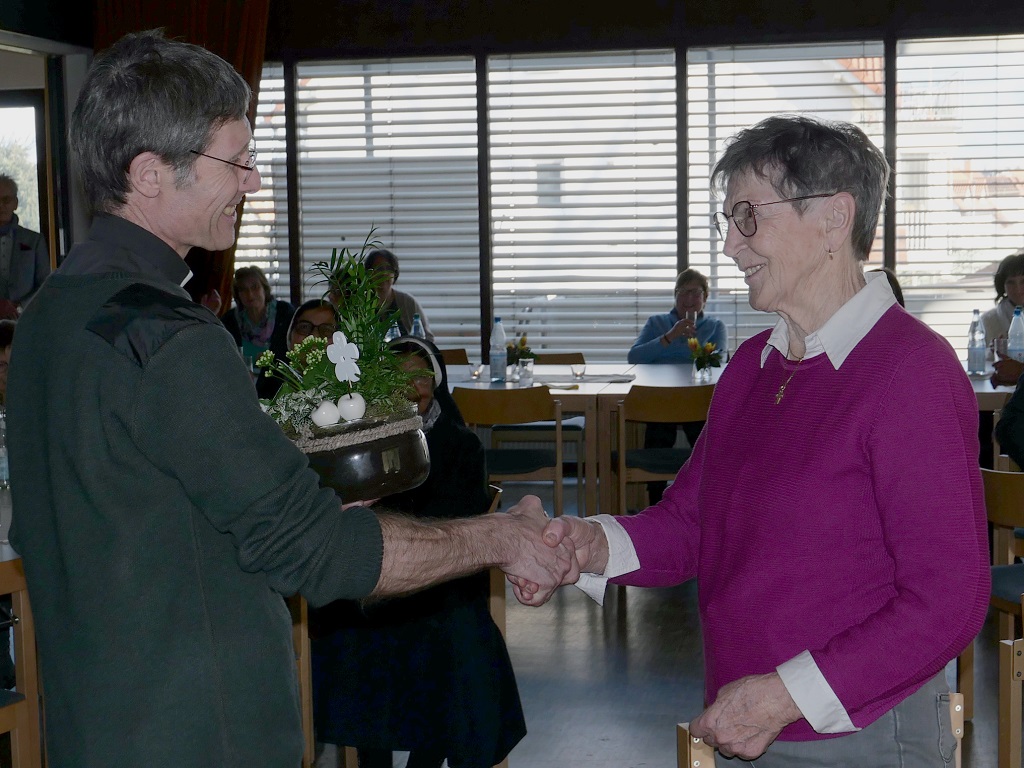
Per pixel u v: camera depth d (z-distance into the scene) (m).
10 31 6.04
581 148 6.78
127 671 1.15
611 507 5.09
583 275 6.86
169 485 1.18
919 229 6.54
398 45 6.77
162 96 1.21
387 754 2.76
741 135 1.43
